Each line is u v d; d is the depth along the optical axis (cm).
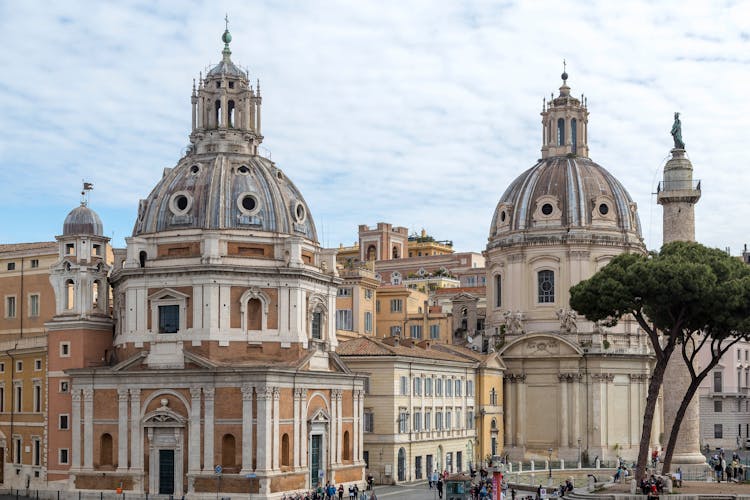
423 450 11900
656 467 11681
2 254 12150
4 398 11300
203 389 9612
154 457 9738
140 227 10706
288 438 9744
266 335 10038
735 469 10531
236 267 9944
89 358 10506
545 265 14312
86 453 9988
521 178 15025
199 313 9888
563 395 13912
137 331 10100
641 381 14162
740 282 8738
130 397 9850
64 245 10825
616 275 9194
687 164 10844
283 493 9550
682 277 8694
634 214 14775
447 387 12638
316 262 10881
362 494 9438
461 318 15750
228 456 9550
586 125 15300
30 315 11894
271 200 10500
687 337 9350
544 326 14250
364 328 15012
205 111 10975
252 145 11025
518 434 14112
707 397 16488
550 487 10281
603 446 13825
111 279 10556
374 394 11400
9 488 11075
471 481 9300
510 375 14238
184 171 10650
